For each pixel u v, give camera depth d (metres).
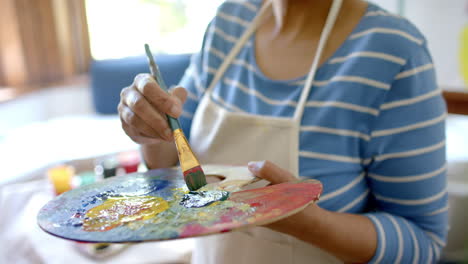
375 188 0.61
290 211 0.38
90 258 0.91
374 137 0.57
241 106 0.67
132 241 0.35
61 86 2.41
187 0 2.53
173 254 0.92
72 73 2.50
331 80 0.59
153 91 0.49
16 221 1.09
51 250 0.95
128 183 0.51
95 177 1.30
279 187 0.44
